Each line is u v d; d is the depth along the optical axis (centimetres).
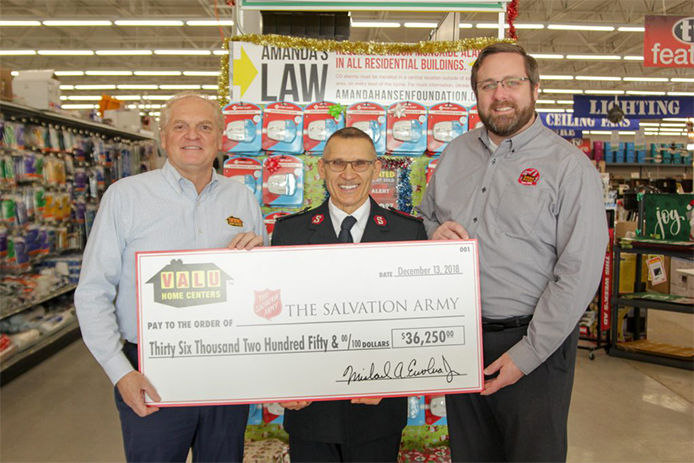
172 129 157
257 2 267
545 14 1178
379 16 1164
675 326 568
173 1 1148
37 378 401
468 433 176
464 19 1119
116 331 152
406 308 155
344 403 168
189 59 1602
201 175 165
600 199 154
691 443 303
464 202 177
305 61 273
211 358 152
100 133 616
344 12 329
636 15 1203
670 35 590
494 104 162
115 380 146
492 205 168
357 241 171
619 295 470
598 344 474
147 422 155
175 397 151
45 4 1110
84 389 379
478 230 171
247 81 272
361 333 155
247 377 153
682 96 929
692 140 1234
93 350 148
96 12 1192
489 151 176
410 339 155
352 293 155
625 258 508
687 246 421
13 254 419
